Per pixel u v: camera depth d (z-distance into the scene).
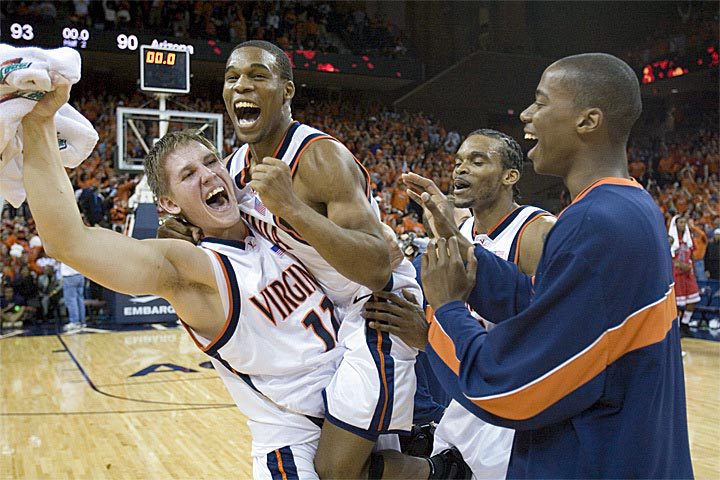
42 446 3.64
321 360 1.58
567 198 14.51
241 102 1.53
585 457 1.16
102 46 11.59
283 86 1.57
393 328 1.56
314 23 14.20
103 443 3.69
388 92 16.38
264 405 1.59
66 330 8.09
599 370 1.15
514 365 1.17
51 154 1.32
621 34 16.97
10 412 4.34
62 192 1.31
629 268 1.15
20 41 11.00
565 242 1.17
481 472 1.73
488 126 16.48
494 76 16.30
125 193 9.70
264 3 13.83
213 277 1.50
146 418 4.20
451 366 1.27
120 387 5.06
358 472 1.55
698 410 4.37
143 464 3.34
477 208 2.41
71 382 5.23
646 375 1.16
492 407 1.20
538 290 1.20
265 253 1.60
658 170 14.81
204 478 3.15
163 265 1.43
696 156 14.91
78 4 11.82
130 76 13.73
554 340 1.14
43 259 8.95
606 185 1.23
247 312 1.52
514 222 2.32
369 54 14.54
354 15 15.00
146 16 12.58
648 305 1.16
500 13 16.28
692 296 8.01
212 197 1.60
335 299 1.65
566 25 16.77
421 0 16.17
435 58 16.23
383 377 1.54
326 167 1.50
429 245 1.37
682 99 16.86
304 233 1.34
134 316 8.54
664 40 15.82
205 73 13.86
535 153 1.34
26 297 8.63
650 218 1.20
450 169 13.87
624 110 1.26
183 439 3.77
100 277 1.35
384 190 12.17
